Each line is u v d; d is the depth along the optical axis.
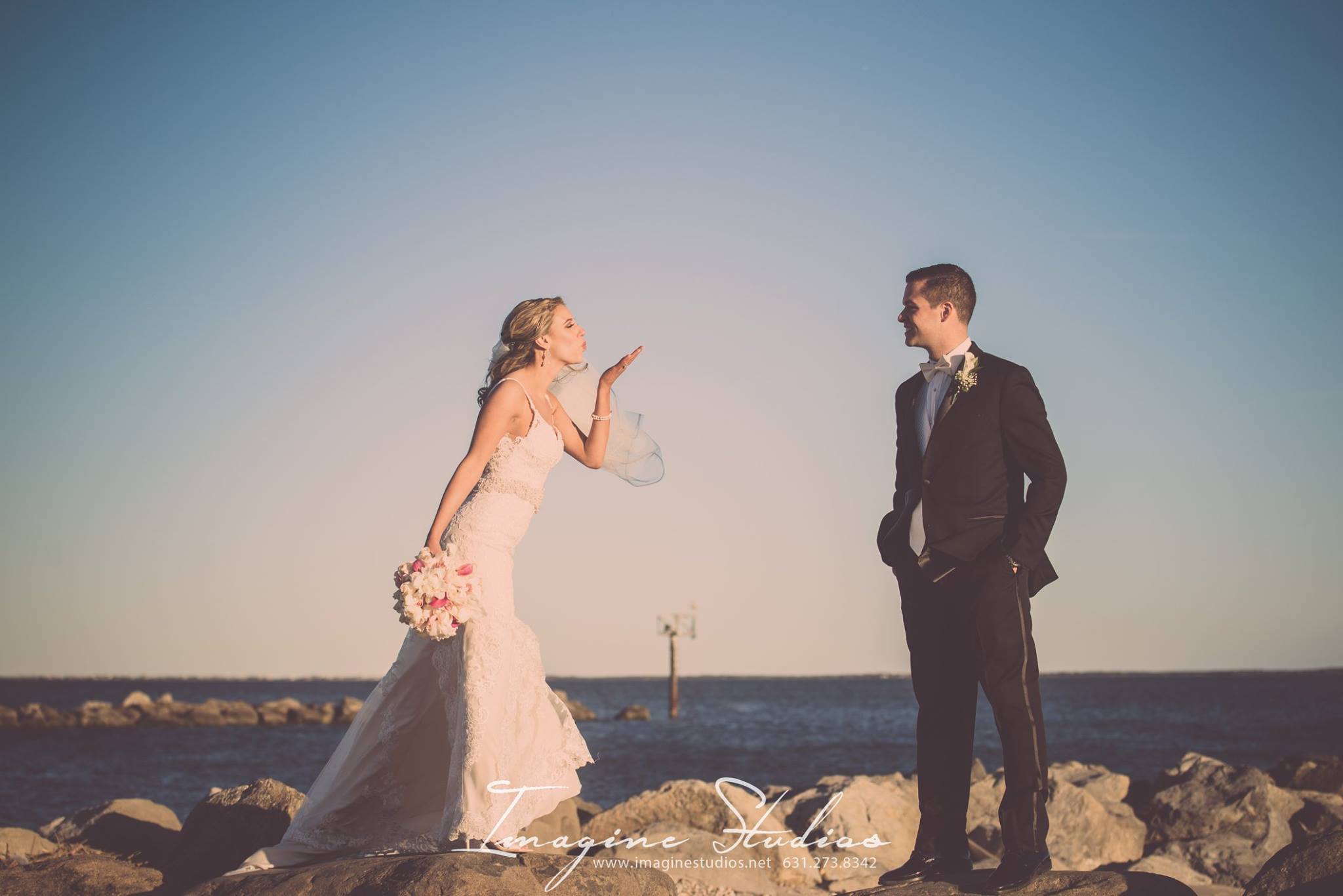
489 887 4.33
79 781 31.78
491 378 5.31
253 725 75.38
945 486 4.89
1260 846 9.58
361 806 5.15
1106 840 9.91
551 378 5.36
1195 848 9.66
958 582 4.89
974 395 4.90
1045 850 4.70
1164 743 47.16
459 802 4.81
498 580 5.05
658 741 50.47
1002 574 4.76
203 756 43.00
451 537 5.10
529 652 5.07
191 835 6.13
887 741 49.78
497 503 5.09
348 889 4.44
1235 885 9.10
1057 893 4.48
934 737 5.05
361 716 5.20
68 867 5.96
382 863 4.56
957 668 5.04
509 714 4.93
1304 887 4.52
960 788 5.04
